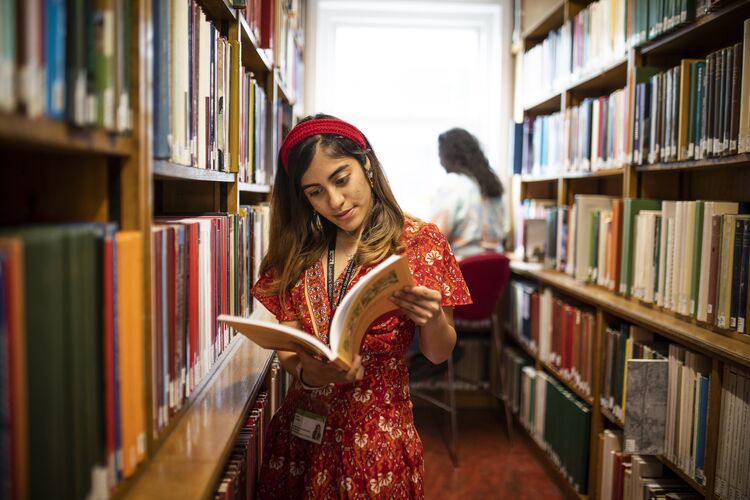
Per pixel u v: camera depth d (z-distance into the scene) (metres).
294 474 1.42
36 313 0.65
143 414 0.95
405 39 4.73
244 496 1.36
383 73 4.74
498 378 4.20
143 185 0.94
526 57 4.14
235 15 1.70
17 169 0.88
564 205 3.41
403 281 1.18
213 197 1.79
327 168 1.32
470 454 3.43
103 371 0.81
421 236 1.42
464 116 4.77
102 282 0.80
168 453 1.01
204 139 1.40
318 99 4.70
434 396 4.26
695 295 1.94
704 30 2.07
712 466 1.74
